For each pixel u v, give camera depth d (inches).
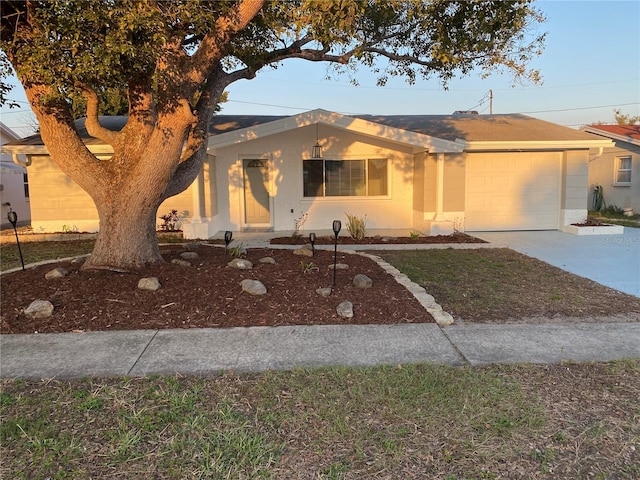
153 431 108.6
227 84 273.4
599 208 726.5
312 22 205.6
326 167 506.3
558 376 139.5
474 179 490.3
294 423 112.4
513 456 100.0
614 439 106.1
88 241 450.3
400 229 513.0
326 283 233.5
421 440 105.7
